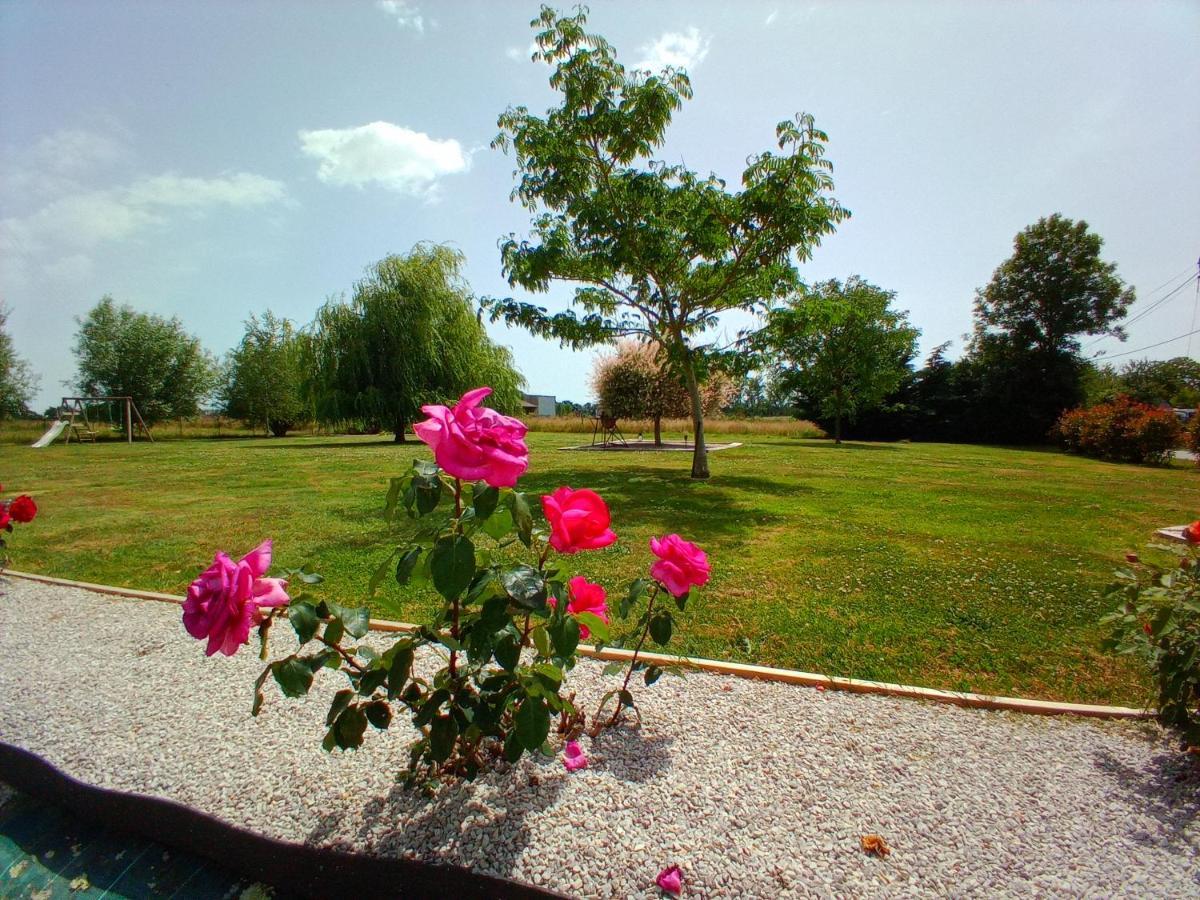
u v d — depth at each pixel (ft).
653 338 31.32
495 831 4.88
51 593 12.14
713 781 5.64
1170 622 5.94
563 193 27.35
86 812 5.54
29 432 89.56
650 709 7.10
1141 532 18.31
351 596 11.41
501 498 4.14
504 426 3.74
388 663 4.34
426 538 4.21
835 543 16.11
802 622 10.12
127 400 87.61
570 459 44.96
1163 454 52.13
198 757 6.07
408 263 66.39
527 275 28.07
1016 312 88.99
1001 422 85.87
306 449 59.98
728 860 4.61
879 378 71.41
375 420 66.13
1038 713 7.16
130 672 8.25
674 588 5.59
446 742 4.26
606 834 4.87
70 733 6.58
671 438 88.63
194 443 79.00
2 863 5.08
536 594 3.91
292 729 6.63
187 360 105.81
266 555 4.00
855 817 5.17
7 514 12.62
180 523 19.60
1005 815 5.24
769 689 7.70
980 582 12.49
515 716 4.41
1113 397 81.87
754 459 45.57
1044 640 9.41
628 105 26.25
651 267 27.07
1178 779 5.82
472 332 70.28
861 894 4.31
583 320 29.19
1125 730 6.77
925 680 8.10
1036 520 20.13
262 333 112.98
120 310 103.81
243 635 3.60
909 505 23.07
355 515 20.81
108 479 33.47
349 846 4.72
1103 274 85.10
